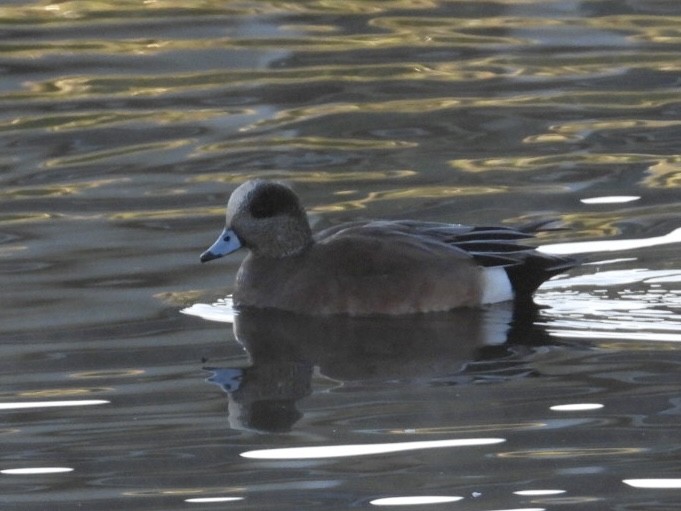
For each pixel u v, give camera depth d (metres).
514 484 9.46
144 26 23.66
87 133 18.69
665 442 10.02
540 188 16.33
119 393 11.22
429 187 16.44
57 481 9.73
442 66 21.33
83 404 11.02
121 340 12.36
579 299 13.30
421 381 11.36
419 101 19.73
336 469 9.79
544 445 10.03
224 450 10.13
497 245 13.50
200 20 23.95
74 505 9.36
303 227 13.68
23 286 13.63
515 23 23.50
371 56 21.89
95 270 14.05
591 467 9.67
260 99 20.02
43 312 13.01
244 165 17.34
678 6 24.12
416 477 9.61
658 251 14.38
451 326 12.78
